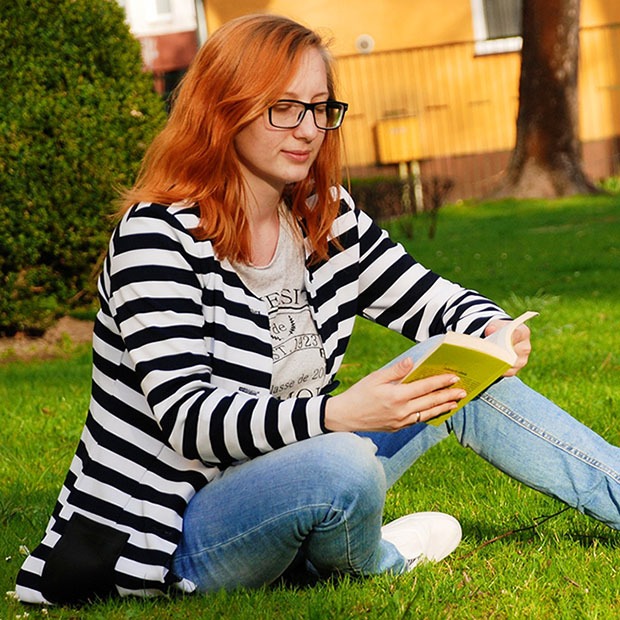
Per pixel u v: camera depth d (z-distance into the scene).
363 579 3.30
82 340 8.93
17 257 8.10
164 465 3.06
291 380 3.21
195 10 20.33
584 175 18.28
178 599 3.18
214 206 3.03
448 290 3.55
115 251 3.02
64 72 8.09
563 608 3.15
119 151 8.19
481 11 20.33
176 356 2.94
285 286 3.20
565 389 6.18
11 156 7.86
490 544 3.75
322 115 3.10
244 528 3.01
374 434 3.41
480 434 3.37
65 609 3.21
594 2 20.56
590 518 3.90
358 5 20.39
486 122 20.41
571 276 11.07
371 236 3.50
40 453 5.57
